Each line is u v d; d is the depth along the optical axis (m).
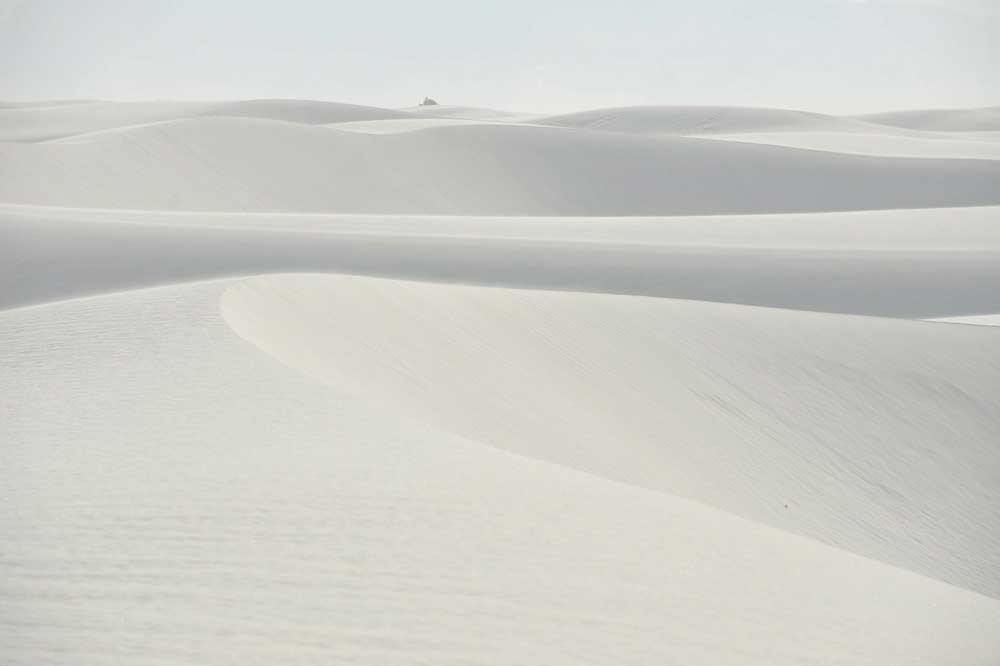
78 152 67.44
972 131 142.50
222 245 36.59
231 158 72.12
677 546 9.17
